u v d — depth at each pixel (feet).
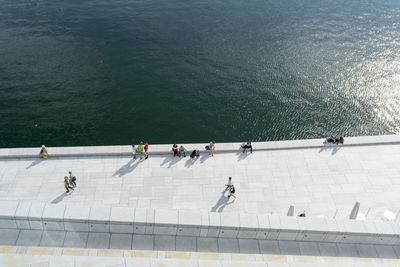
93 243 48.93
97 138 121.90
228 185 76.48
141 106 139.54
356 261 50.19
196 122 130.93
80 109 136.36
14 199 77.00
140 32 207.31
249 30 212.43
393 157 91.30
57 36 197.98
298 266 39.42
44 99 140.77
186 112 136.36
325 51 185.68
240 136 123.54
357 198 79.82
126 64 170.60
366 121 130.11
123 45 190.19
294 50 186.60
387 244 52.49
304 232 51.16
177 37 201.57
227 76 160.97
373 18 235.81
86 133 124.06
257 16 235.20
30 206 48.49
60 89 147.84
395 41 198.90
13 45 184.34
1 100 138.21
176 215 50.78
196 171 86.43
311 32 210.38
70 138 121.29
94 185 81.51
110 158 89.71
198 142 121.19
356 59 177.06
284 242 52.21
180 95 146.82
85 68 165.48
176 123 130.31
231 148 92.32
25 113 132.16
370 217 74.74
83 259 36.35
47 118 130.41
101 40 195.31
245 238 52.16
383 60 176.14
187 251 49.90
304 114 134.51
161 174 85.35
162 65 170.19
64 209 48.91
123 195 79.46
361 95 146.41
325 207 77.56
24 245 47.21
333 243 52.49
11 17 223.92
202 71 165.17
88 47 186.50
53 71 161.38
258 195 80.28
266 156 91.40
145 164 88.17
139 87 152.15
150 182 83.05
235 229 50.78
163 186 82.17
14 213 47.37
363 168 87.86
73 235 49.26
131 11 241.35
